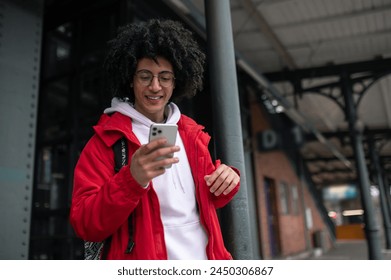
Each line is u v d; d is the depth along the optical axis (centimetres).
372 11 600
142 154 90
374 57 789
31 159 257
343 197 3072
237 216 182
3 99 245
